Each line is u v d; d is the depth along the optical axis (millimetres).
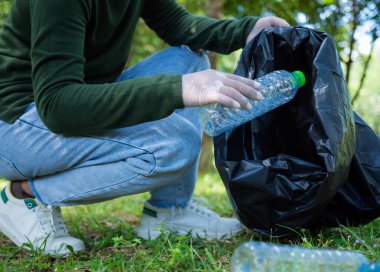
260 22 1915
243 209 1639
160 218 1991
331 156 1530
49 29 1524
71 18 1547
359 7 2656
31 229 1779
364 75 2873
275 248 1010
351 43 2729
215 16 3979
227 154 1653
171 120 1703
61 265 1632
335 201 1778
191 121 1908
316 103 1561
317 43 1631
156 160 1656
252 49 1724
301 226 1634
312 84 1600
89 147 1676
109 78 1935
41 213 1787
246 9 3842
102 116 1495
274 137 1747
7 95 1710
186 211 2023
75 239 1804
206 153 4785
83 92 1499
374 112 5684
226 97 1354
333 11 2891
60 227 1836
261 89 1547
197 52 2094
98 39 1749
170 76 1470
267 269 985
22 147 1692
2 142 1707
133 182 1693
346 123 1573
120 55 1931
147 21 2201
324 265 1035
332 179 1533
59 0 1528
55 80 1515
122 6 1757
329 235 1817
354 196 1776
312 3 3051
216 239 1872
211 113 1595
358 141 1807
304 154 1684
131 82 1495
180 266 1542
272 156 1747
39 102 1544
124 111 1471
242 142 1705
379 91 7953
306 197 1563
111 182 1701
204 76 1421
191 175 1988
